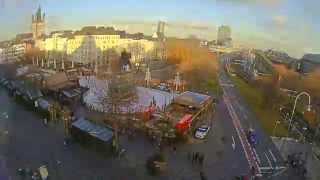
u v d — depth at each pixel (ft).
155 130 241.76
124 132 243.40
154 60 595.88
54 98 317.22
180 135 244.83
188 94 311.68
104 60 597.11
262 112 319.88
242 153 227.40
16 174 180.75
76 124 227.81
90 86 352.90
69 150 213.87
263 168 207.62
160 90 361.51
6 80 364.58
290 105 333.83
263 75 463.83
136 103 300.61
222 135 256.73
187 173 195.31
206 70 528.63
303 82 407.23
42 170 185.78
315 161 221.25
